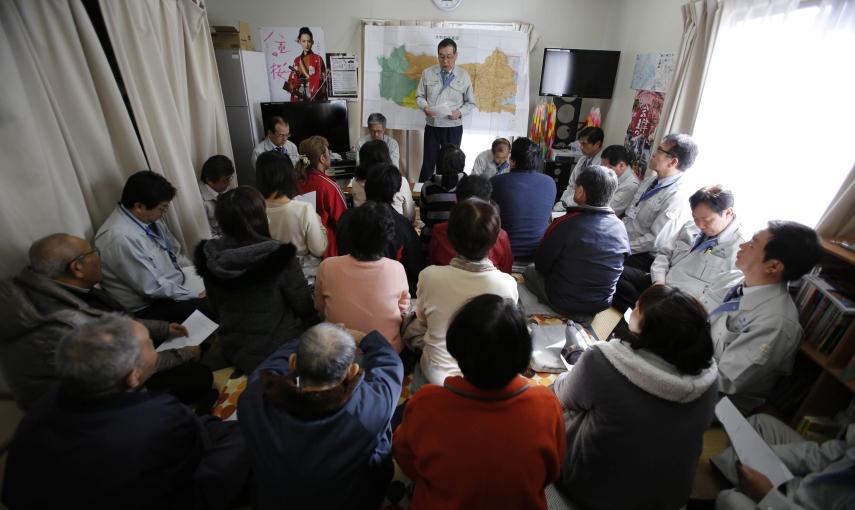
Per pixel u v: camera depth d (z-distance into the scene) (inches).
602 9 165.0
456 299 53.5
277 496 36.4
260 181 76.4
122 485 35.2
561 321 82.0
